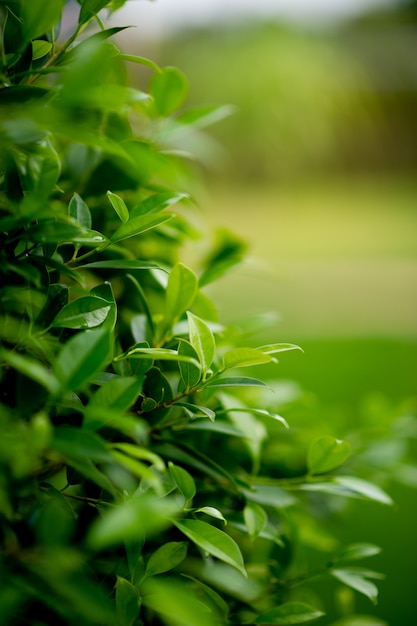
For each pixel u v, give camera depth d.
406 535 1.95
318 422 1.06
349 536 1.94
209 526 0.66
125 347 0.81
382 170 10.77
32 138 0.61
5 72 0.65
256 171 9.69
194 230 0.88
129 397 0.60
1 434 0.56
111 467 0.67
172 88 0.90
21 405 0.61
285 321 4.62
